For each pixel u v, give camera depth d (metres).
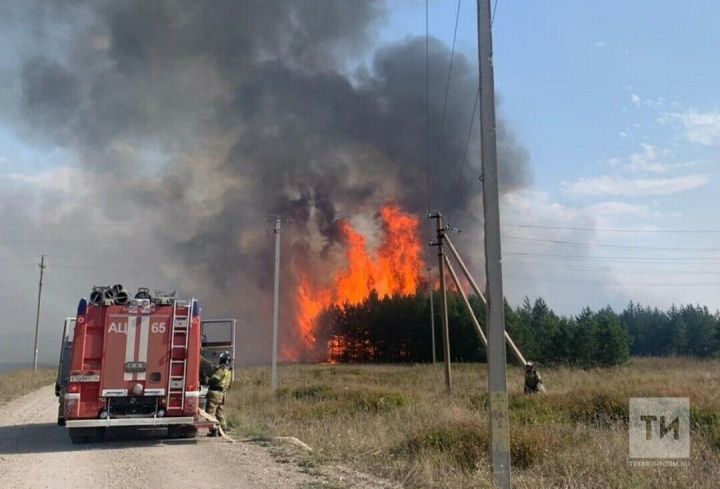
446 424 10.80
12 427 15.63
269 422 15.48
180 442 12.30
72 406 11.86
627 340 61.12
